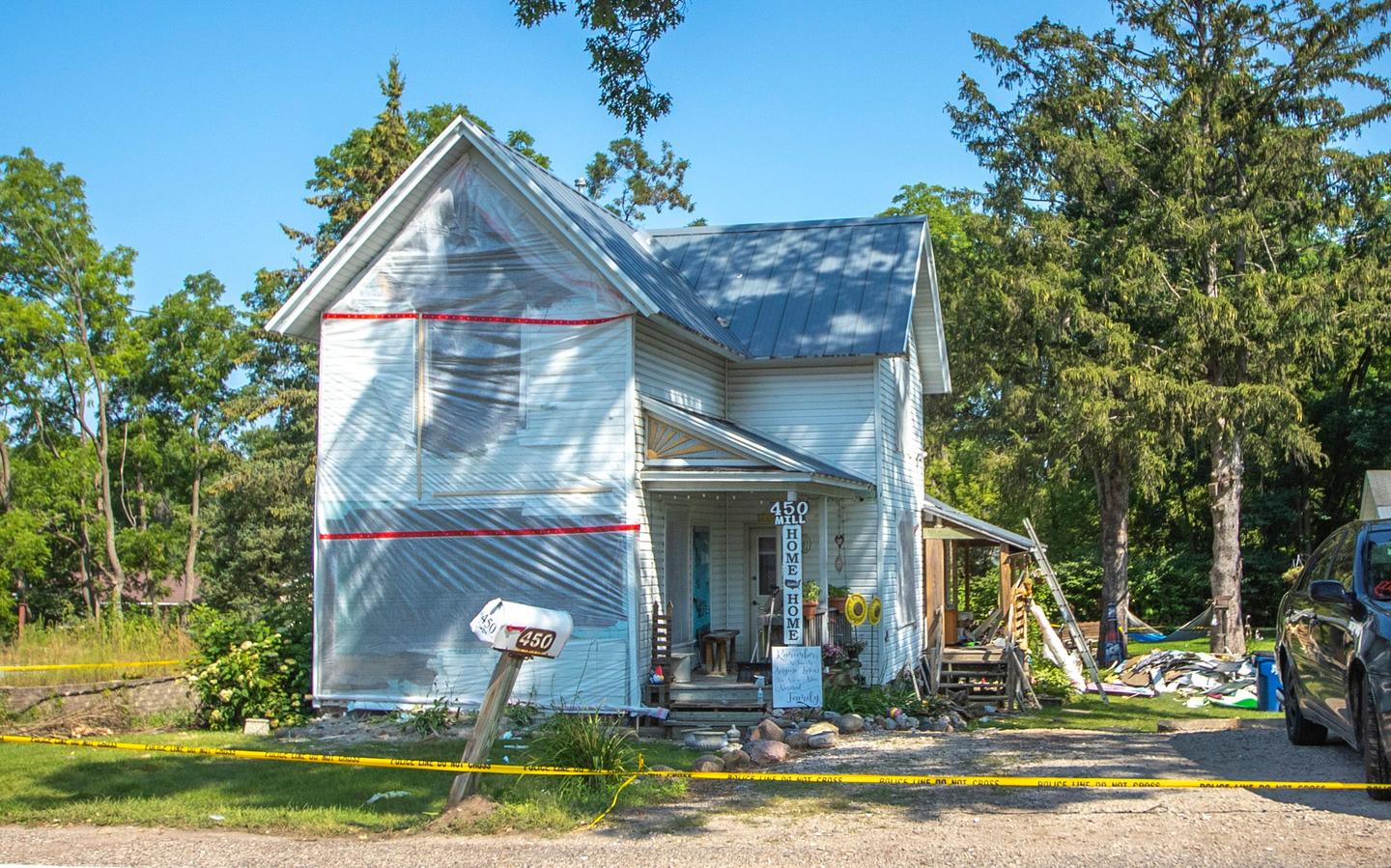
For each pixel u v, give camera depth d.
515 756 12.67
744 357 19.59
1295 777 9.85
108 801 9.89
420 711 16.31
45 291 47.38
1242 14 31.17
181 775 11.28
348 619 17.25
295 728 16.20
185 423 54.28
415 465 17.25
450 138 17.14
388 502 17.28
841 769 11.67
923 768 11.51
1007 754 12.26
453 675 16.89
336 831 8.80
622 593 16.42
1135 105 33.03
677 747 14.06
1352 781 9.46
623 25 16.45
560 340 16.95
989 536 24.50
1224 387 28.72
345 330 17.62
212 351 53.31
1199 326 29.03
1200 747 12.07
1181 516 46.81
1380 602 9.30
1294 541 43.25
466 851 8.12
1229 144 31.48
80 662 19.12
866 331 20.00
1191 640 36.97
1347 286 28.91
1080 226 33.41
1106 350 30.45
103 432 47.34
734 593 20.72
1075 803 9.12
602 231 19.30
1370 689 8.73
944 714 17.80
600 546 16.56
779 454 17.12
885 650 20.06
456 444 17.17
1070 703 21.97
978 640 27.36
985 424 38.12
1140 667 25.53
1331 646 9.89
